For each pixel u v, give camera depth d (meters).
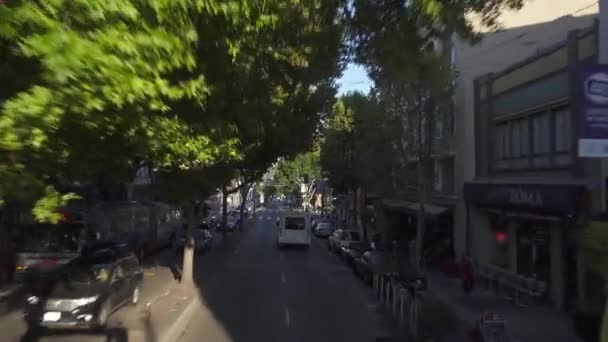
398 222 44.25
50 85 4.31
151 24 4.75
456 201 30.08
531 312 19.22
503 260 25.27
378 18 7.69
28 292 22.20
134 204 35.00
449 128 30.44
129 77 4.39
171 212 47.22
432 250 32.28
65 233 25.02
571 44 18.67
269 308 19.94
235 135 14.69
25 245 24.83
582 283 16.23
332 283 26.66
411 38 7.45
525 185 20.84
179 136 8.36
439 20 6.86
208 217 72.31
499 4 7.54
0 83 4.88
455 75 26.42
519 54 28.19
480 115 27.19
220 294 23.06
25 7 4.14
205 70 7.42
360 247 32.97
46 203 4.89
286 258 38.91
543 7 27.91
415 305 14.66
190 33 5.00
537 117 21.73
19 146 4.37
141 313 17.98
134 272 19.58
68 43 4.04
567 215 18.42
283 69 12.21
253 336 15.67
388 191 32.59
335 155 46.53
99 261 17.53
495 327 12.49
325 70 9.57
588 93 9.85
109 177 10.27
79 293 15.77
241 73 9.62
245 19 6.28
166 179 21.73
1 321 17.56
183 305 19.34
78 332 15.85
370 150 31.02
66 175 7.23
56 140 5.68
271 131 22.80
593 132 9.82
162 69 4.79
